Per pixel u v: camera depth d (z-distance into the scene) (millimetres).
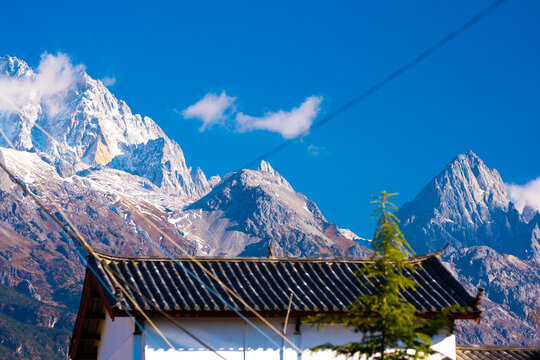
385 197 22250
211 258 31828
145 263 31203
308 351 29312
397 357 20953
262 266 31922
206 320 29188
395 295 21906
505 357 34969
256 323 29406
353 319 22922
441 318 22672
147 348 28438
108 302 28391
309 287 30766
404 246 22000
